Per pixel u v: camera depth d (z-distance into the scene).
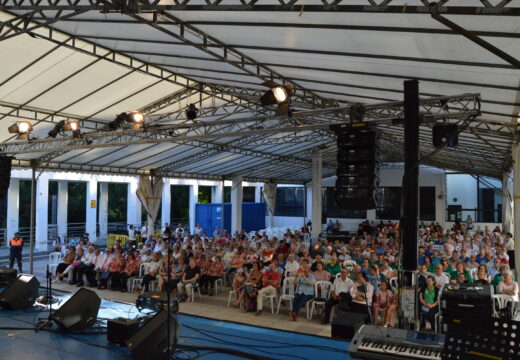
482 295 4.59
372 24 3.90
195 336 6.84
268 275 8.91
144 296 7.49
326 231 26.00
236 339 6.71
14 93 8.98
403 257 4.77
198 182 26.45
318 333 7.40
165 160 16.52
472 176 23.41
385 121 5.82
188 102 11.38
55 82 8.80
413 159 4.89
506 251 12.94
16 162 12.83
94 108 10.64
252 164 20.77
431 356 3.84
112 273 11.15
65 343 6.29
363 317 7.02
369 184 5.57
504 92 5.45
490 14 2.89
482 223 23.62
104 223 24.30
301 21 4.20
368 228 23.75
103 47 7.66
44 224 19.55
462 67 4.68
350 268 10.16
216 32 5.34
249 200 33.44
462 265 8.94
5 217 21.17
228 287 11.55
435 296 7.50
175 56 7.22
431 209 24.52
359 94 7.34
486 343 3.39
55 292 10.13
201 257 10.94
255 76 7.15
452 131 6.20
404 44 4.30
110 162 15.34
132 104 10.80
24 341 6.36
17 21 6.38
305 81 7.12
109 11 4.35
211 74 8.48
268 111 12.05
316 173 19.06
